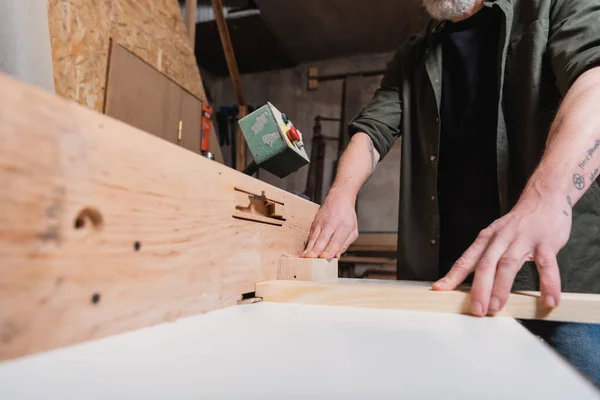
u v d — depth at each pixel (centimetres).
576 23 81
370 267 317
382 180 352
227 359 30
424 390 24
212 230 52
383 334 40
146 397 22
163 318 42
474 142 109
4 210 26
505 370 28
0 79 26
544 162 62
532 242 55
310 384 25
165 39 191
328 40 352
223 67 399
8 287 27
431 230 111
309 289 61
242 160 336
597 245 88
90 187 33
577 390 24
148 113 175
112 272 35
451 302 55
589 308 51
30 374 25
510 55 99
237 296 58
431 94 113
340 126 375
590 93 67
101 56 149
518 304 52
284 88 395
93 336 33
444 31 115
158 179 42
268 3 303
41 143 29
